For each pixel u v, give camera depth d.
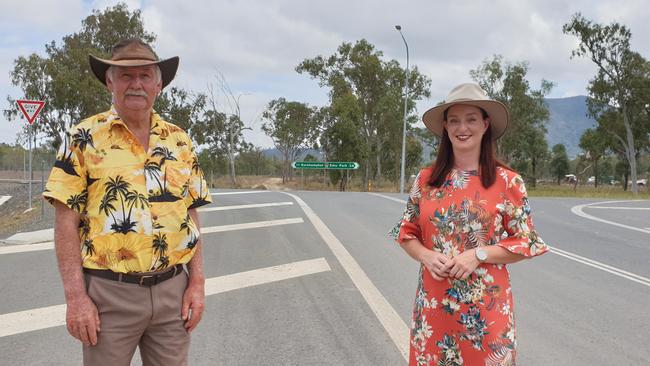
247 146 62.56
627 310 5.60
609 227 12.49
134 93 2.55
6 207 22.27
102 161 2.48
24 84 33.91
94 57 2.51
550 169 98.38
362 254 8.26
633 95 47.34
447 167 2.86
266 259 7.84
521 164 66.12
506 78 50.28
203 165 48.94
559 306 5.71
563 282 6.81
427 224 2.83
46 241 9.20
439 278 2.70
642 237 10.94
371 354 4.25
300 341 4.51
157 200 2.58
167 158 2.66
